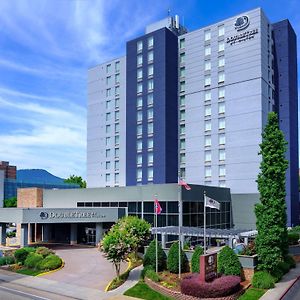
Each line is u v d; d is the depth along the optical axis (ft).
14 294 97.81
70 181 441.68
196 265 104.47
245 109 196.85
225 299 87.10
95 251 164.86
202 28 219.61
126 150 232.73
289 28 215.10
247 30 200.34
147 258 111.75
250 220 189.67
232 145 200.03
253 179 191.11
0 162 451.94
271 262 102.99
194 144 215.51
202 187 175.22
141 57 231.30
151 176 218.59
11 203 334.03
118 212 181.47
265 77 199.11
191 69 221.87
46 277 116.47
